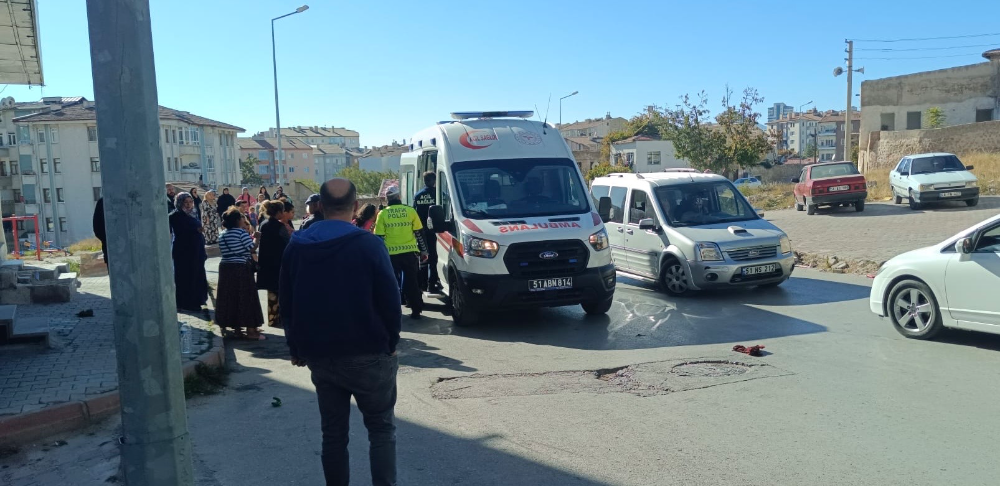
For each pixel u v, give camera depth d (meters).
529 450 5.13
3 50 10.45
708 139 50.91
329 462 4.04
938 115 44.50
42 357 7.38
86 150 59.91
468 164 10.22
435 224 9.70
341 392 4.03
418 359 7.93
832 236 18.03
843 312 9.91
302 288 3.93
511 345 8.59
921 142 38.28
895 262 8.43
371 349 3.93
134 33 3.34
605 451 5.07
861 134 46.94
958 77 44.41
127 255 3.36
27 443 5.38
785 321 9.43
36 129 59.97
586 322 9.87
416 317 10.32
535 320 10.13
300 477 4.75
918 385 6.40
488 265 9.22
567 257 9.39
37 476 4.82
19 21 9.22
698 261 11.12
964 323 7.61
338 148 132.38
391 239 10.08
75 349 7.77
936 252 7.96
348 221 4.13
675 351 8.00
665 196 12.21
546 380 6.96
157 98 3.46
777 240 11.33
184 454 3.55
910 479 4.47
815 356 7.55
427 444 5.30
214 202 22.41
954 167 24.02
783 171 71.38
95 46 3.31
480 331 9.49
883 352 7.61
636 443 5.21
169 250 3.51
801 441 5.15
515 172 10.23
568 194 10.20
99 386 6.25
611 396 6.38
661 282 11.91
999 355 7.30
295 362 4.21
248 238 8.98
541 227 9.41
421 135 11.88
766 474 4.61
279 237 9.40
